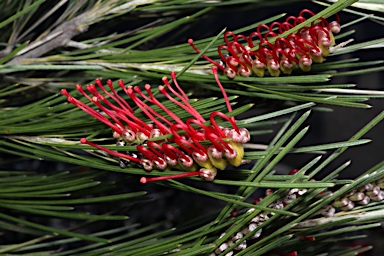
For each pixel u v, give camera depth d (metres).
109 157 0.35
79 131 0.36
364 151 0.96
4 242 0.62
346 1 0.32
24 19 0.43
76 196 0.43
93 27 0.44
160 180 0.34
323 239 0.39
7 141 0.38
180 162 0.33
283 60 0.34
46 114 0.39
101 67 0.38
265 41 0.34
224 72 0.35
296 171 0.35
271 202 0.34
